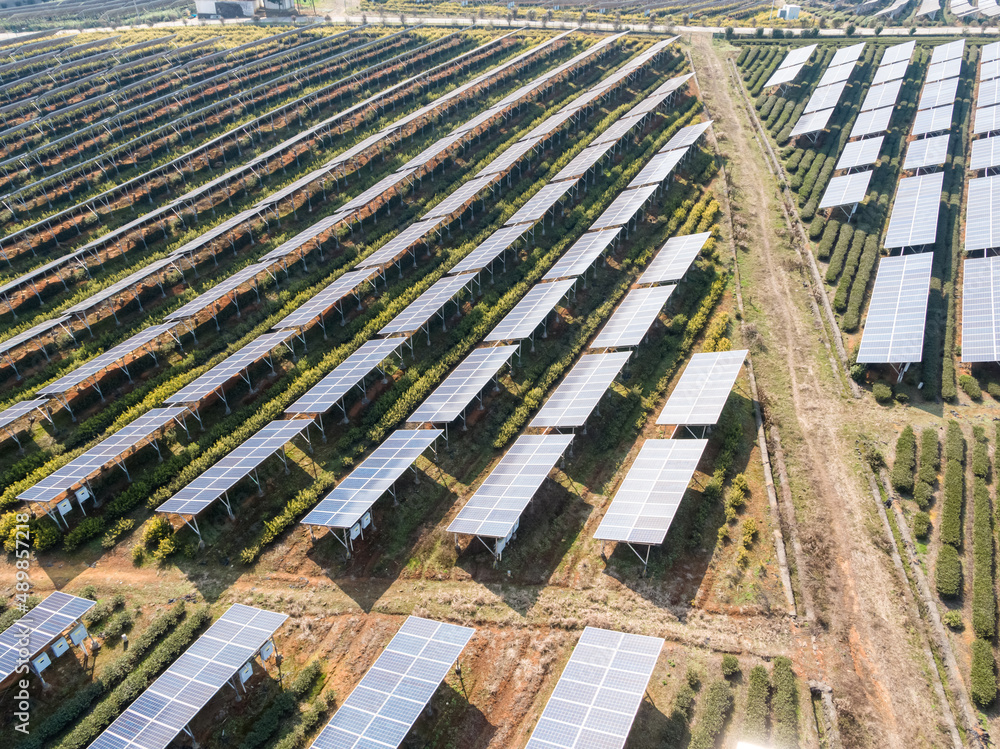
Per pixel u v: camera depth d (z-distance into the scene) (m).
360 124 106.31
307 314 61.94
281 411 55.22
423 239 77.56
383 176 91.88
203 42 143.12
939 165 81.69
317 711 34.91
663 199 84.06
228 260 75.56
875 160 82.94
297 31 149.00
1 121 108.50
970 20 146.25
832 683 34.22
